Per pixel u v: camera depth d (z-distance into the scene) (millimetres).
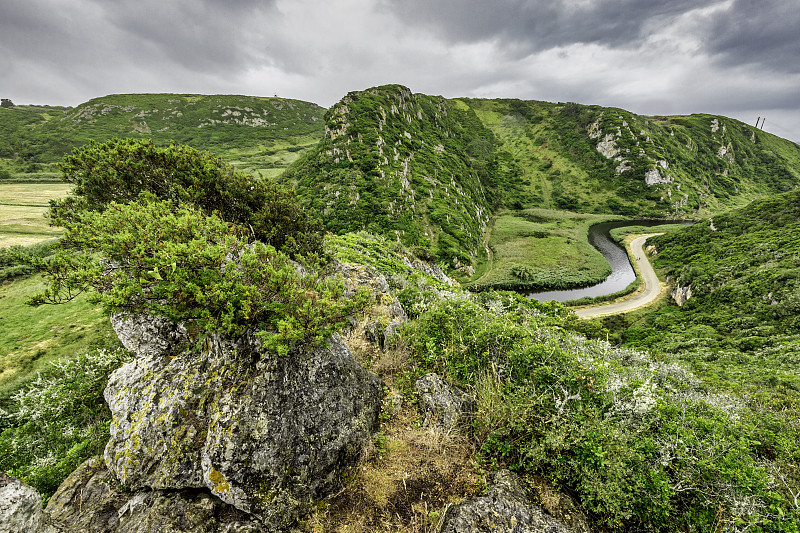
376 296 11508
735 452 4785
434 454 5352
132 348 5746
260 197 11367
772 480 4789
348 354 6250
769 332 35000
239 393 4797
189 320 5148
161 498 4645
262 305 5125
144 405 5066
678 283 59125
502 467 5086
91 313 23609
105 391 5410
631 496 4359
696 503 4539
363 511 4645
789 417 8414
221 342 5168
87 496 4992
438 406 6082
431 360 7344
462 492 4777
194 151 10898
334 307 5402
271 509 4398
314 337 5289
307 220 12539
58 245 6316
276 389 4906
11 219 55219
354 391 5793
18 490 3811
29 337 20906
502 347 6863
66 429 11070
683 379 11289
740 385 14445
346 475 5066
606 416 5164
